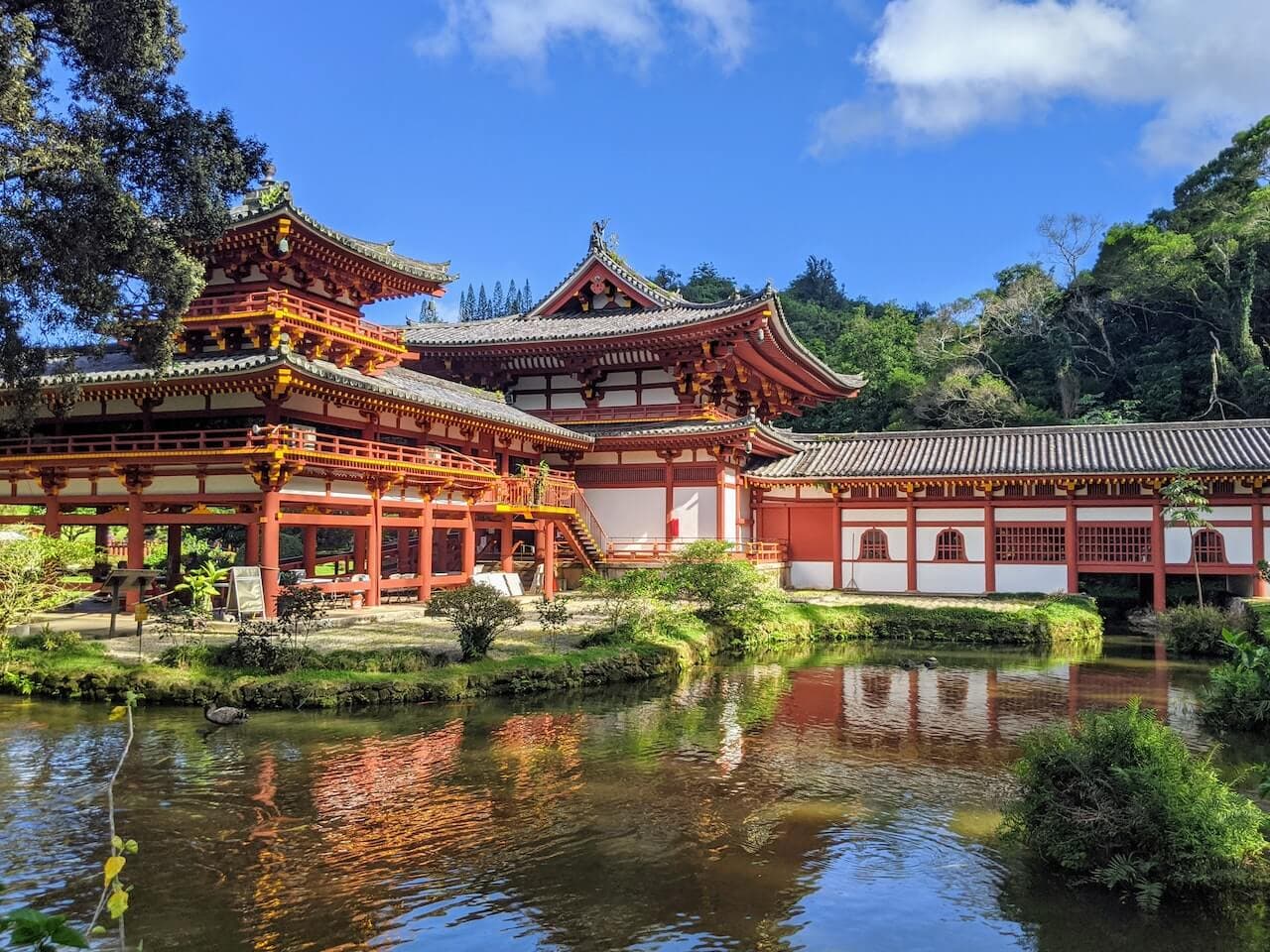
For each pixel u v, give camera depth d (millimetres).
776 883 11094
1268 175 78500
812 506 45938
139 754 16281
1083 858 11156
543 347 44688
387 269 36219
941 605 36906
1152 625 38250
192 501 29906
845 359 88625
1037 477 39625
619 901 10547
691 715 20453
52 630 25078
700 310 44844
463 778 15195
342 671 20953
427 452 33625
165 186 21125
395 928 9828
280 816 13227
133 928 9719
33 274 19078
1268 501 37812
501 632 27500
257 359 28016
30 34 17297
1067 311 77812
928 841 12477
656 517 44469
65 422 32812
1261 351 67812
